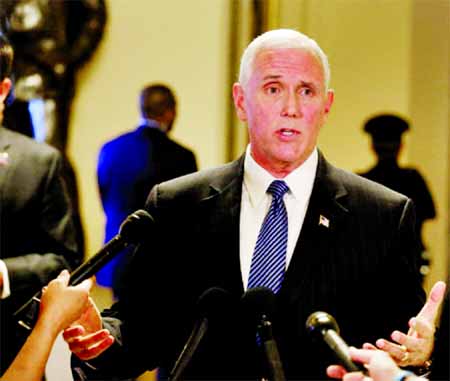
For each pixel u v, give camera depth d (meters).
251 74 7.28
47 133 19.05
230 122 19.95
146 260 7.57
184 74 20.00
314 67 7.20
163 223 7.56
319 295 7.20
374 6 21.14
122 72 19.83
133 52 19.88
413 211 7.54
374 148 17.42
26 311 6.90
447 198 21.03
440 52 21.14
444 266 20.53
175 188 7.68
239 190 7.51
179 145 16.50
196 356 7.24
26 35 18.58
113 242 6.68
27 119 14.02
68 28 19.00
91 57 19.52
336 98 21.33
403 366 6.83
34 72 18.75
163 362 7.53
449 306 6.94
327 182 7.46
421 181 17.33
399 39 21.19
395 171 17.36
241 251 7.37
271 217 7.38
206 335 7.20
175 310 7.44
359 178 7.62
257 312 6.50
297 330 7.14
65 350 7.59
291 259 7.24
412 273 7.38
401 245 7.38
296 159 7.24
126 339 7.49
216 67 19.94
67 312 6.44
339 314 7.20
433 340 6.86
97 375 7.66
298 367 7.12
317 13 20.84
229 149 19.97
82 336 6.98
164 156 16.41
